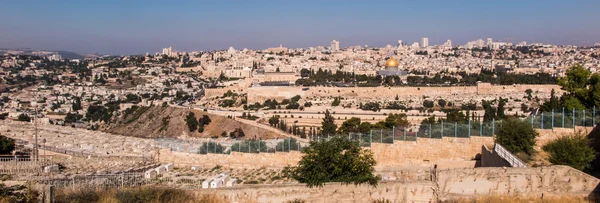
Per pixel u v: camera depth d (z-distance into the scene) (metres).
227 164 68.25
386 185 37.16
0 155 74.88
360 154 41.25
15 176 55.53
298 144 66.69
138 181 53.62
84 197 35.75
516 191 36.66
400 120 120.50
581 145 45.41
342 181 37.62
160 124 188.12
